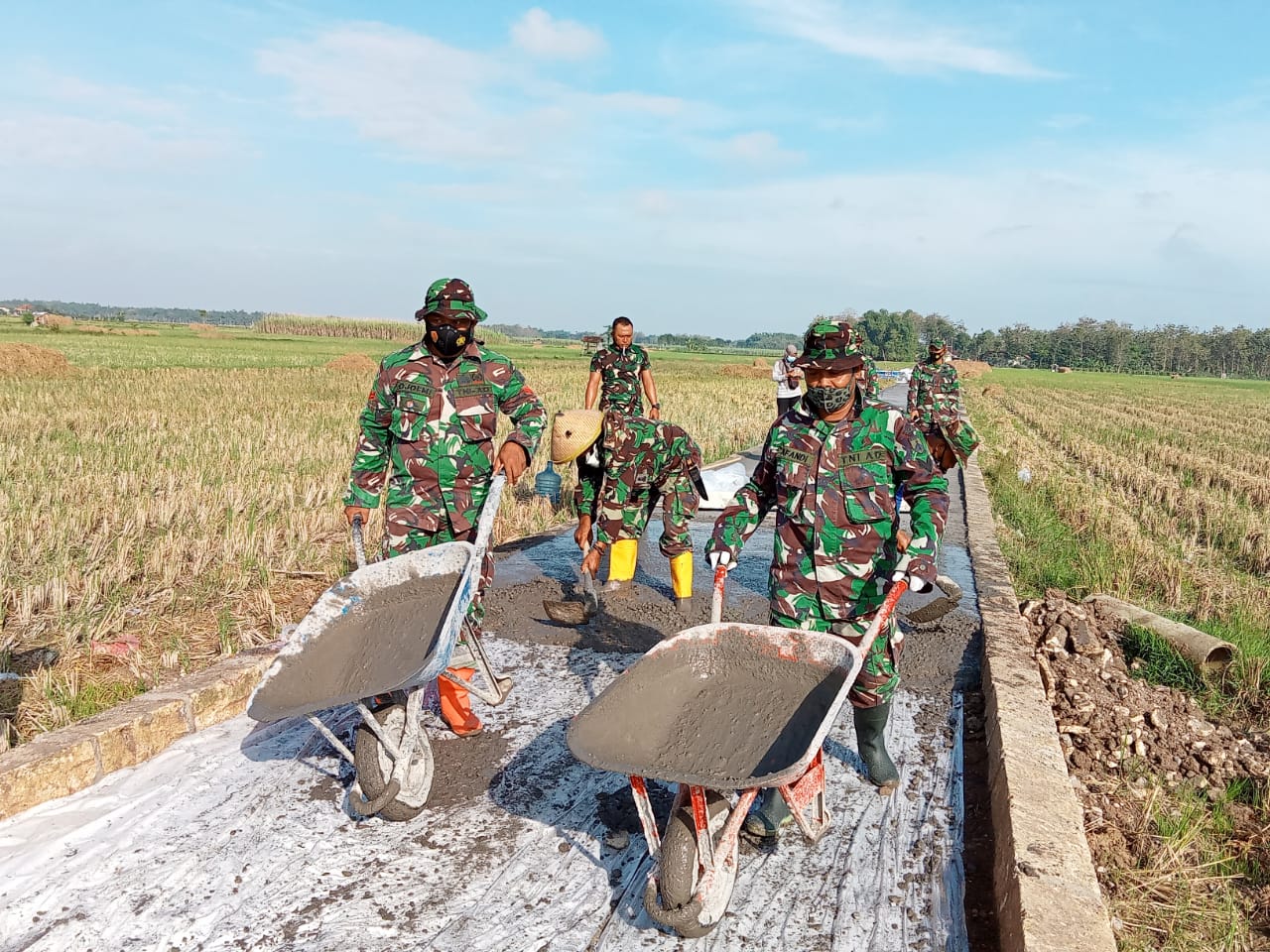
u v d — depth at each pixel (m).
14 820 3.72
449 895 3.30
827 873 3.47
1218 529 11.46
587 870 3.48
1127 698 5.25
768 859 3.55
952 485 13.42
